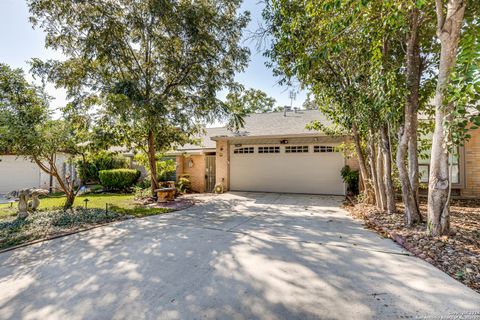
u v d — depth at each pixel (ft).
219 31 27.99
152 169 32.53
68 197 24.73
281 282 9.53
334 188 34.96
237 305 8.05
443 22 12.73
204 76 28.86
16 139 20.24
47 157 23.22
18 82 20.48
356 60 19.58
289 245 13.83
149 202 29.89
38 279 10.12
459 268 9.96
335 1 12.30
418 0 11.43
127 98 23.62
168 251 13.12
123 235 16.24
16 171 43.88
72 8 24.09
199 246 13.85
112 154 31.96
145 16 26.37
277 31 20.86
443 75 12.48
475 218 18.28
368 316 7.34
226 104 30.53
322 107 26.78
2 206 28.48
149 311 7.81
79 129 26.71
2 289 9.34
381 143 20.49
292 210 24.56
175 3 25.32
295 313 7.57
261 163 38.96
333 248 13.21
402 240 13.46
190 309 7.88
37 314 7.76
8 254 13.00
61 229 17.48
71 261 11.96
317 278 9.79
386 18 13.44
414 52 16.66
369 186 25.26
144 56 30.17
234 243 14.32
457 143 11.92
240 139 39.32
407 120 16.46
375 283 9.27
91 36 24.75
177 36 27.12
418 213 16.42
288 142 37.37
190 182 43.62
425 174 29.25
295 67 18.13
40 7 23.57
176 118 29.04
